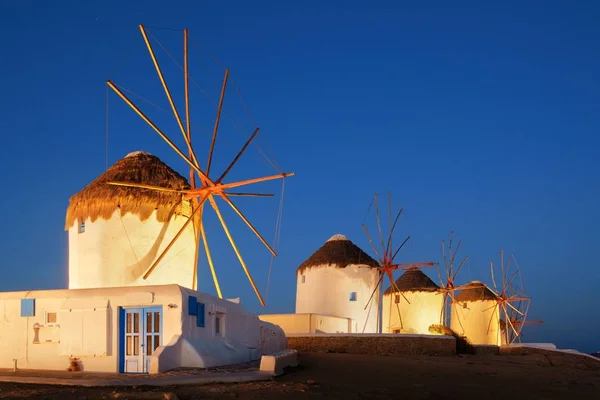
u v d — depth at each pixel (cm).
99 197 2098
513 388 1719
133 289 1688
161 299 1652
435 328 4016
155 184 2156
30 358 1752
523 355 3303
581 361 2998
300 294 3984
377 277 3900
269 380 1512
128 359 1664
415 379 1767
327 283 3816
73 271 2153
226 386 1363
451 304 4791
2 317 1791
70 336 1705
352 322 3738
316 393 1337
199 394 1238
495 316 4950
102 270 2069
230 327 1945
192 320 1689
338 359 2227
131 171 2172
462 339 3569
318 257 3912
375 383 1617
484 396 1547
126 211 2091
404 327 4322
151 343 1656
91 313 1694
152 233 2120
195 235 2127
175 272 2166
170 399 1168
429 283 4391
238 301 2216
